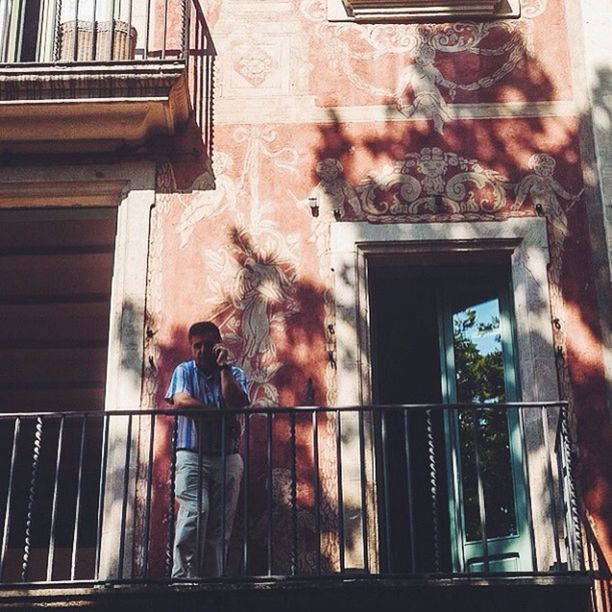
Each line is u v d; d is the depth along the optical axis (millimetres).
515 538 8359
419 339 9047
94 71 8883
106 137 9250
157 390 8641
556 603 7555
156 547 8234
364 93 9469
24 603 7473
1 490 12930
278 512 8312
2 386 12531
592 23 9641
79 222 10375
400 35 9648
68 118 9109
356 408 7809
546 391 8539
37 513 12906
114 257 10055
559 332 8711
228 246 9047
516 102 9414
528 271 8852
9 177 9195
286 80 9547
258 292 8906
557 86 9477
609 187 9094
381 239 8969
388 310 9141
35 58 9867
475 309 9078
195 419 7988
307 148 9320
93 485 12898
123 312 8836
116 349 8742
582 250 8945
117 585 7582
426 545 8555
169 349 8766
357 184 9180
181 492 7949
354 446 8445
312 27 9703
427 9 9656
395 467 8727
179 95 9086
